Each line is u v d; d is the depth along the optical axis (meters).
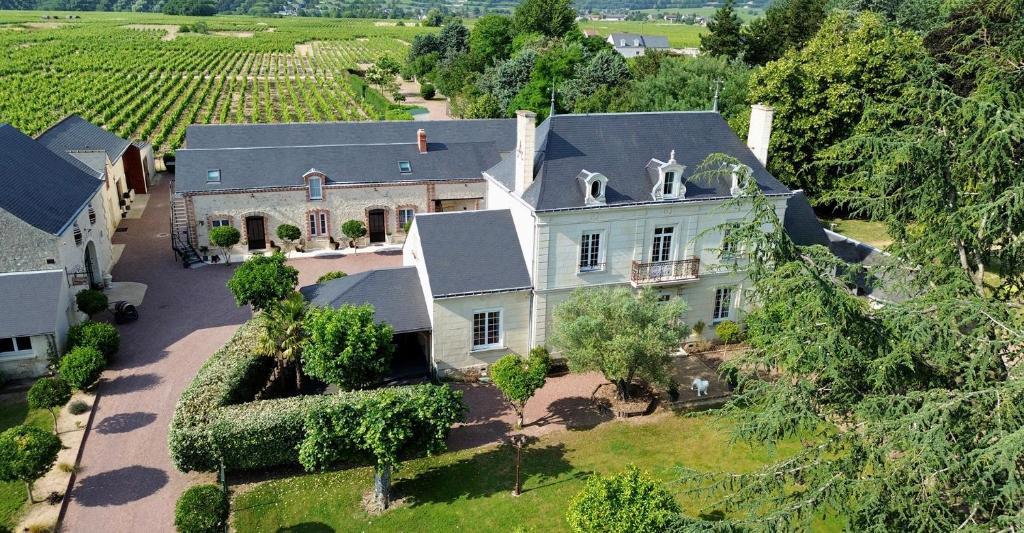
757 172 34.19
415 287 31.92
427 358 32.06
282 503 23.81
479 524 22.94
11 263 32.78
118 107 92.50
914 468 14.24
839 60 50.66
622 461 26.23
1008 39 21.39
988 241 19.44
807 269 16.41
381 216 48.88
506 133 56.38
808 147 53.97
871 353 16.97
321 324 26.53
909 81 20.73
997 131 17.34
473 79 104.69
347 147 48.84
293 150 47.69
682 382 31.83
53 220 34.41
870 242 51.12
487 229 32.31
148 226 52.09
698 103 63.66
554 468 25.77
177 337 34.88
